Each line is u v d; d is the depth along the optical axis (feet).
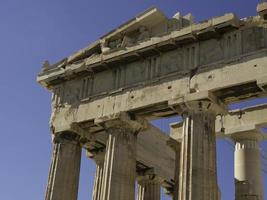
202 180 96.17
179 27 110.83
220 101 102.73
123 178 108.27
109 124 112.98
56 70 125.08
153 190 142.82
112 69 118.11
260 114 123.24
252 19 100.89
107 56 116.06
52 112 124.06
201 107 101.50
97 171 127.54
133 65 114.93
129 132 112.47
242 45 100.73
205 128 100.27
